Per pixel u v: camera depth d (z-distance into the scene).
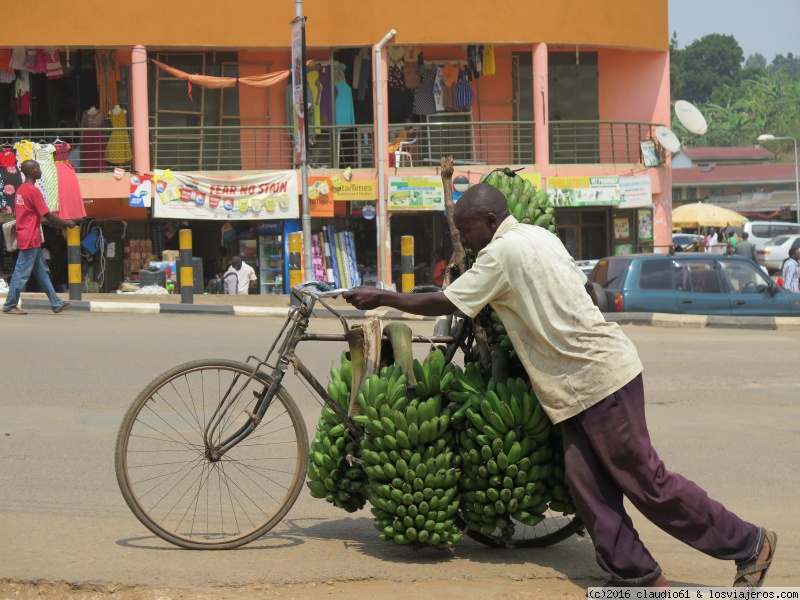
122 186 23.56
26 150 21.91
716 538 4.26
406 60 25.56
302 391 9.44
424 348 8.43
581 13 25.47
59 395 8.82
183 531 5.08
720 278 16.81
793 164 65.62
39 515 5.41
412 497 4.55
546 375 4.29
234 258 22.19
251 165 25.95
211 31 24.23
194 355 11.04
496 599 4.31
